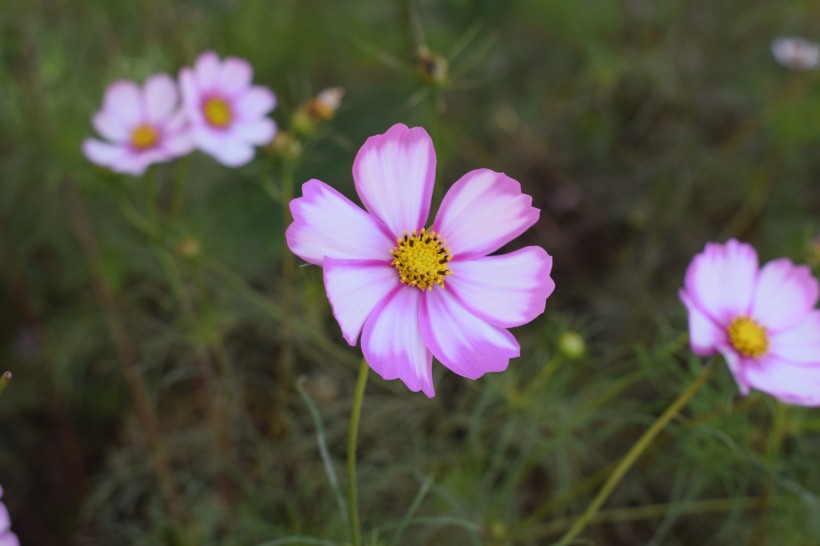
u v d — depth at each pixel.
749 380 0.47
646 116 0.87
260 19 0.86
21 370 0.69
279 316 0.62
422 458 0.60
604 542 0.64
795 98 0.83
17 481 0.67
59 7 0.68
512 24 0.94
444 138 0.79
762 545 0.59
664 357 0.56
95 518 0.65
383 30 0.90
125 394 0.70
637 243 0.81
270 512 0.62
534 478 0.64
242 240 0.73
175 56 0.76
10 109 0.64
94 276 0.65
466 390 0.60
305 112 0.59
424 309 0.43
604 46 0.89
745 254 0.50
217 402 0.62
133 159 0.59
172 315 0.67
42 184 0.68
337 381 0.63
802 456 0.58
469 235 0.43
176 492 0.63
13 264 0.69
